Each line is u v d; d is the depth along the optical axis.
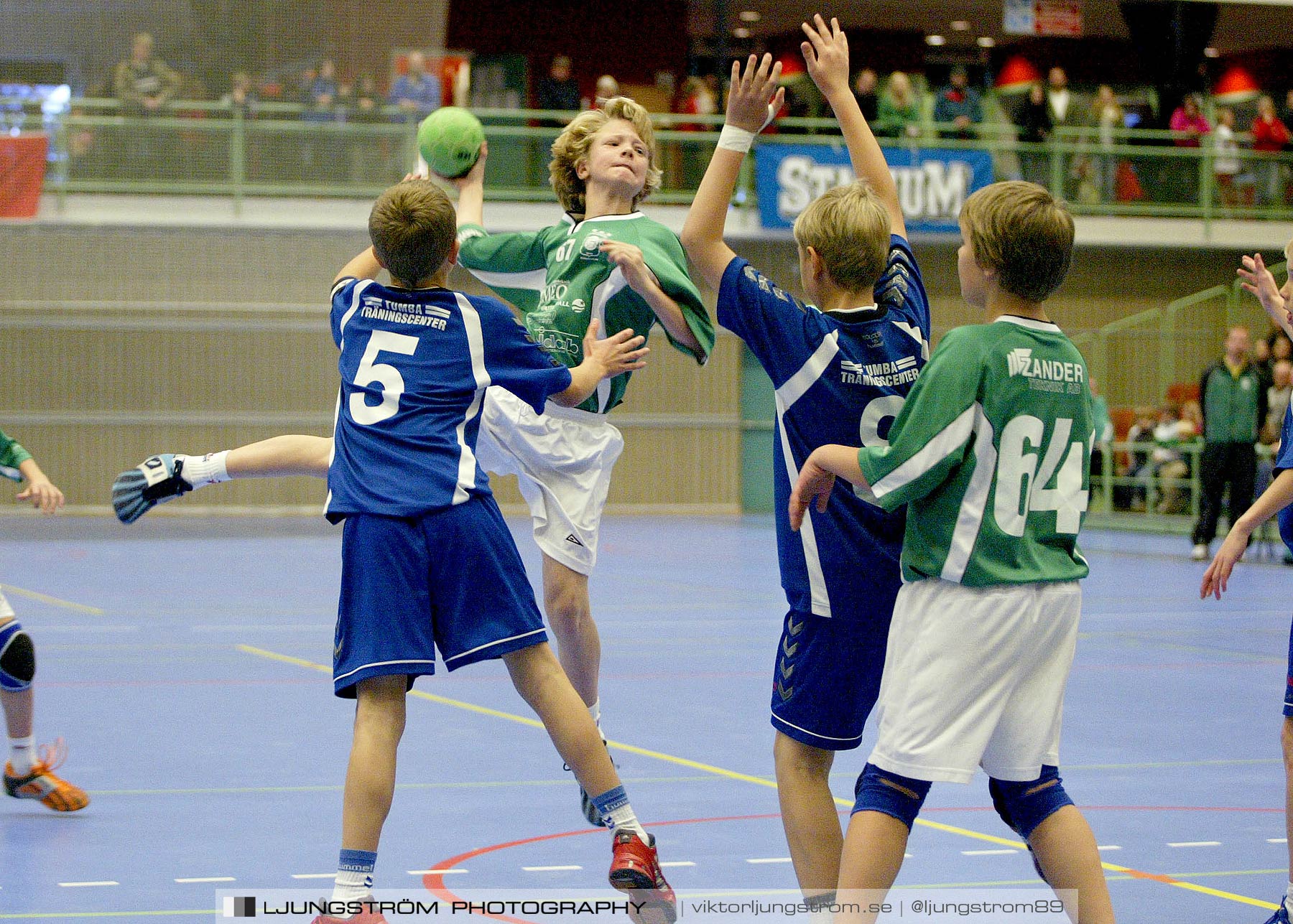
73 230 34.94
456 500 6.04
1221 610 19.22
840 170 35.41
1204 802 8.69
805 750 6.02
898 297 6.29
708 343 7.07
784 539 6.05
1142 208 36.75
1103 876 5.38
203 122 33.59
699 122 35.47
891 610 5.90
